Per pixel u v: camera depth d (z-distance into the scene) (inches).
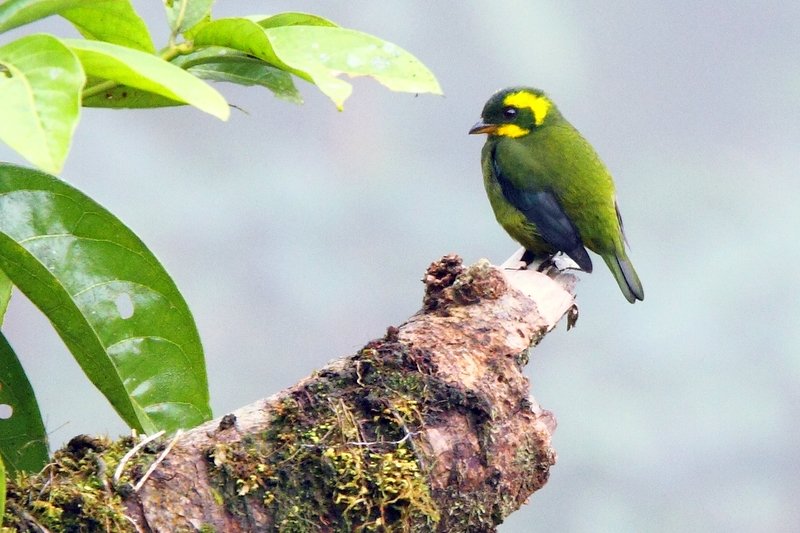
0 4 142.4
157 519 165.2
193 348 193.9
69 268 184.5
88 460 169.9
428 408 195.0
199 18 179.0
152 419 193.9
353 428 184.7
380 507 180.5
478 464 197.3
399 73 161.9
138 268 188.2
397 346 203.3
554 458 211.9
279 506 174.7
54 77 120.6
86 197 182.5
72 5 147.3
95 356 182.7
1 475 142.4
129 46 175.8
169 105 200.8
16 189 180.5
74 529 159.8
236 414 182.7
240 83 201.9
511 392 211.0
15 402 188.7
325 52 163.9
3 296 199.8
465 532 198.8
